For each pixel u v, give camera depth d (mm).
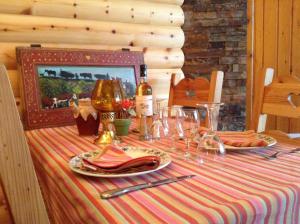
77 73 2064
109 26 2340
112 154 934
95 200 666
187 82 1903
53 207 998
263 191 664
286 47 2354
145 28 2510
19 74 1903
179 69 2760
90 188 738
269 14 2447
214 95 1690
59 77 1996
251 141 1054
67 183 795
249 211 595
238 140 1086
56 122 1917
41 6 2096
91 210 631
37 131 1593
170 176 799
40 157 1126
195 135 1141
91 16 2283
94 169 828
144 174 819
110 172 808
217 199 632
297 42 2279
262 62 2531
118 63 2244
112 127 1344
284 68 2377
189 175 798
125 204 635
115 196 677
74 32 2201
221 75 1718
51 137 1408
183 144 1169
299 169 819
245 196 641
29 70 1903
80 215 681
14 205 818
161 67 2633
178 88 1965
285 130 2318
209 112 1000
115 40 2373
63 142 1288
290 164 868
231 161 917
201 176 788
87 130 1413
